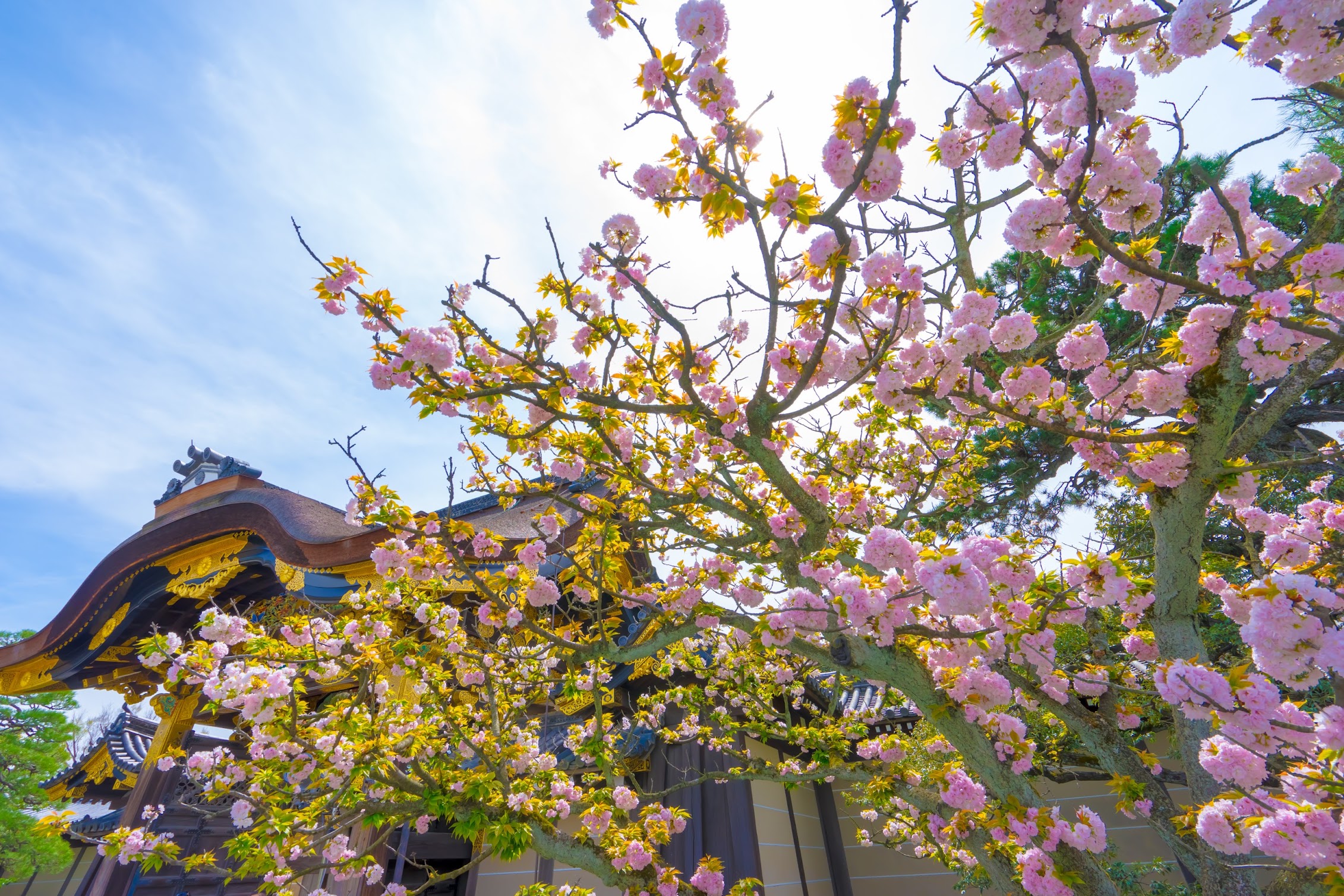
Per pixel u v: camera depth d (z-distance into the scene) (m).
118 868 6.99
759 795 8.45
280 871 4.37
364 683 5.46
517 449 4.45
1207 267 2.98
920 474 6.55
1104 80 2.50
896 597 2.81
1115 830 8.87
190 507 8.97
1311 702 3.36
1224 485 3.17
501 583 5.11
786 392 4.22
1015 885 3.95
